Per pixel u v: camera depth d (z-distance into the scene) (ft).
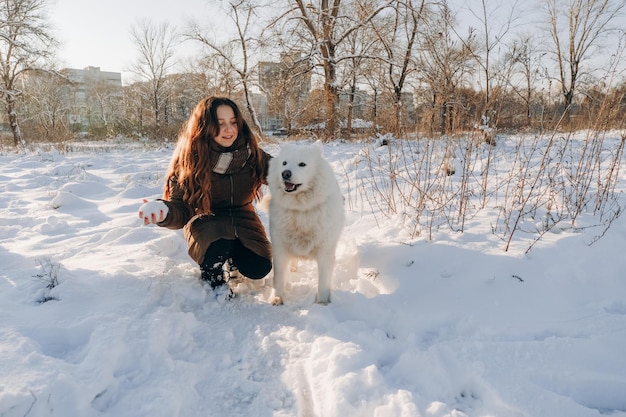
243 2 55.36
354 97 65.62
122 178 25.41
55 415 5.25
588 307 8.41
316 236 9.71
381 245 11.56
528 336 7.68
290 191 9.36
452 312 8.52
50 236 13.96
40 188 22.53
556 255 9.71
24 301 8.39
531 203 13.21
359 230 14.03
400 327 8.30
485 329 7.85
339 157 30.27
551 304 8.54
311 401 6.30
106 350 6.46
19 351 6.25
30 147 49.03
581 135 26.45
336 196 10.04
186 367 6.84
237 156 9.91
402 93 50.70
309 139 55.01
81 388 5.61
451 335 7.91
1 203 18.78
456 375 6.75
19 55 59.00
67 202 18.40
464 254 10.21
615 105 14.84
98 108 156.87
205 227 9.87
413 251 10.78
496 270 9.48
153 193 20.76
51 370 5.77
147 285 9.39
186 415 5.98
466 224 12.21
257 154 10.39
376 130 35.86
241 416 6.03
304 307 9.58
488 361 6.84
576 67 64.75
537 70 20.03
